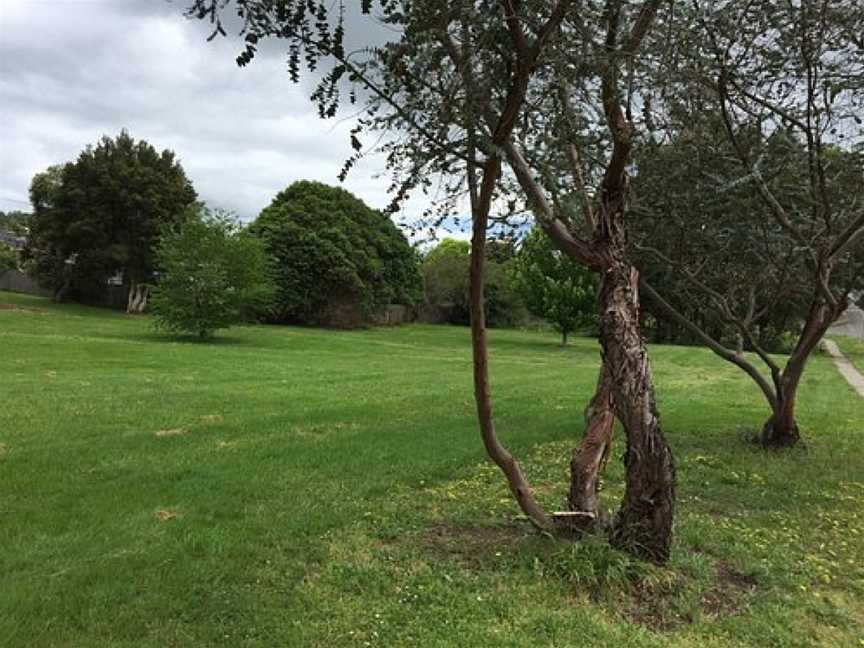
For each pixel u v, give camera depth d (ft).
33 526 16.74
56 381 43.24
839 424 38.19
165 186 135.64
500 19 12.85
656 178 24.77
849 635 13.24
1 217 242.58
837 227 26.99
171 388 42.22
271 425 31.04
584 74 14.06
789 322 83.15
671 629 13.01
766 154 25.34
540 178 15.69
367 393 43.37
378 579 14.37
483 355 16.37
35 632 11.76
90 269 134.00
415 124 13.67
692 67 19.03
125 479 21.22
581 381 55.77
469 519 18.43
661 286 32.55
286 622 12.48
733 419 37.91
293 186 142.41
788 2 21.90
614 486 23.30
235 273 88.74
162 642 11.67
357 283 134.31
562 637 12.34
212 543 15.93
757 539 18.02
